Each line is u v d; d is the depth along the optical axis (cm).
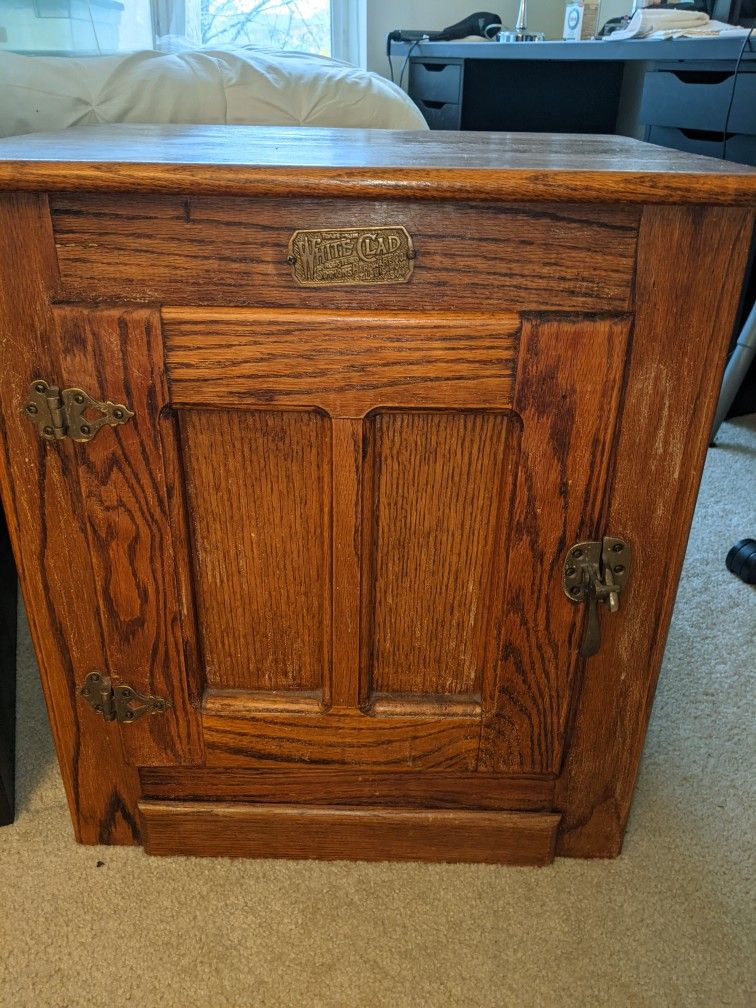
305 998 67
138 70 121
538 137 95
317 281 56
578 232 55
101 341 57
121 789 77
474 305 57
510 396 59
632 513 64
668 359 59
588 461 62
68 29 154
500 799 78
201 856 80
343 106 134
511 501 63
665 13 177
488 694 72
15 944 71
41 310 57
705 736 98
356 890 77
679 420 61
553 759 75
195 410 61
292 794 77
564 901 76
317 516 65
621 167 56
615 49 171
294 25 253
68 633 69
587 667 71
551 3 272
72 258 56
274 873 79
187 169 52
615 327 57
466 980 69
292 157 60
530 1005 67
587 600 67
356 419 60
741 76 148
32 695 102
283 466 64
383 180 52
